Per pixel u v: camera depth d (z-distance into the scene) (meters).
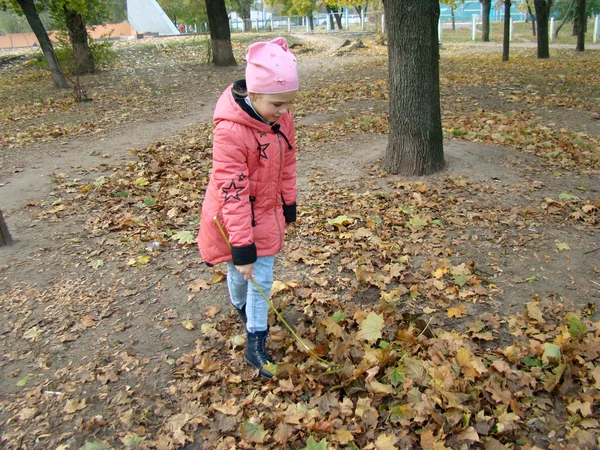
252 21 54.25
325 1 21.45
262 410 2.62
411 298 3.57
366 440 2.43
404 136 6.04
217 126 2.46
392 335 3.13
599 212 4.89
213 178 2.63
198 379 2.84
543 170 6.16
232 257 2.70
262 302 2.82
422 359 2.86
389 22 5.77
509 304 3.46
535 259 4.04
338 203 5.35
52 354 3.09
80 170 6.86
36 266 4.17
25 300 3.68
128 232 4.78
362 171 6.36
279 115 2.43
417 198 5.34
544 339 3.05
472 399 2.59
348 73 16.16
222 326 3.33
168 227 4.86
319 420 2.53
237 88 2.50
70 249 4.46
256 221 2.66
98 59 17.98
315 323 3.29
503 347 3.02
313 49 24.80
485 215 4.89
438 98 6.04
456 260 4.08
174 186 6.02
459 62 18.55
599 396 2.59
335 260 4.12
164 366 2.96
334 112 9.95
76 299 3.67
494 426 2.46
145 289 3.79
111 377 2.87
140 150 7.74
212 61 19.58
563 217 4.81
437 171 6.13
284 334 3.10
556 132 7.96
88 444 2.42
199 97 12.95
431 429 2.43
